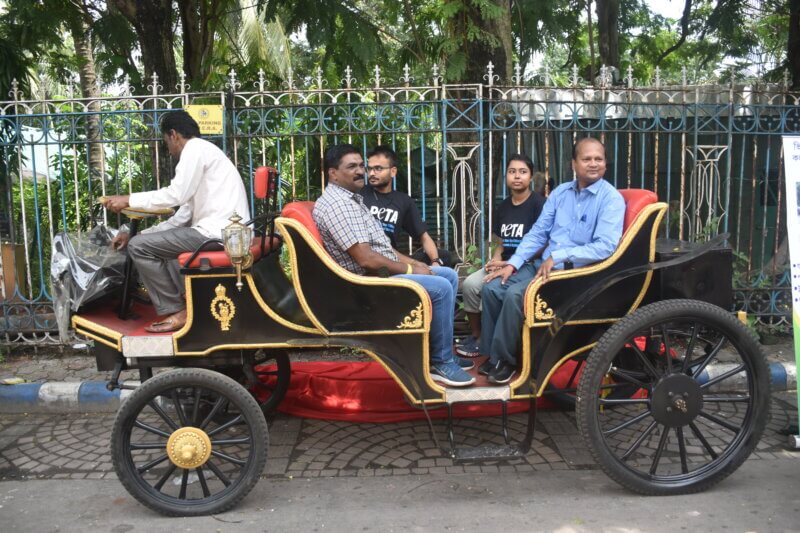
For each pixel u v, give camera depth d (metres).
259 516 3.19
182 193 3.50
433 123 5.29
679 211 5.89
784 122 5.47
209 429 4.14
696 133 5.42
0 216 6.02
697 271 3.34
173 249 3.39
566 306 3.28
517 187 4.31
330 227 3.41
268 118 5.36
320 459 3.83
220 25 9.77
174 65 6.93
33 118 5.33
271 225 3.43
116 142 5.21
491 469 3.67
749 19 8.12
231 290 3.25
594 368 3.19
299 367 5.00
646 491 3.27
